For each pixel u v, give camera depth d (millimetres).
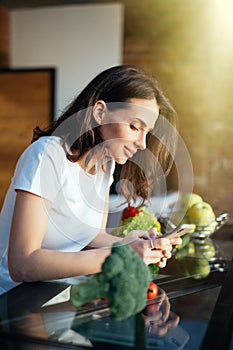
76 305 783
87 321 766
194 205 1367
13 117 4121
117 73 1072
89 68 3906
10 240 953
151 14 3705
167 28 3688
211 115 3670
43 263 915
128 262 781
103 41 3848
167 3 3654
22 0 3789
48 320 774
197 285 978
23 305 844
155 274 1037
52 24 3930
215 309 830
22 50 4027
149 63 3762
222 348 670
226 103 3629
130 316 766
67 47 3928
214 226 1382
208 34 3611
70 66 3943
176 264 1164
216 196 3600
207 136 3684
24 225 947
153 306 829
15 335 724
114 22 3803
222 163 3656
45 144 1066
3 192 4203
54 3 3838
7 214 1128
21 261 921
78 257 926
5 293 908
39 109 4043
